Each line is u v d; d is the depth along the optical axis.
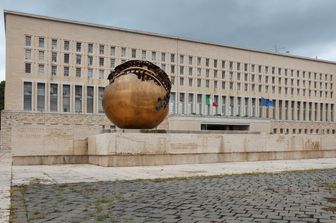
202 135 17.39
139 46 65.62
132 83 16.30
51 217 6.35
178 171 13.80
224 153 18.05
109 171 13.78
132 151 15.73
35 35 57.38
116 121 16.95
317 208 7.09
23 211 6.80
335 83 90.25
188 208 7.10
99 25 62.16
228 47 74.62
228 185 10.16
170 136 16.53
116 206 7.29
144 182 10.70
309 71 86.06
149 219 6.22
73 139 17.80
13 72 55.75
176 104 68.38
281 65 81.50
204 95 71.44
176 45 69.12
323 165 16.72
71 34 60.00
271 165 16.59
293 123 81.12
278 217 6.35
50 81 58.09
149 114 16.45
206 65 72.12
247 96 76.56
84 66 60.81
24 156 17.06
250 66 77.25
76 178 11.68
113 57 63.44
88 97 61.44
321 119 87.88
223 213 6.66
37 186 9.88
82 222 6.02
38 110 57.41
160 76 16.97
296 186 10.03
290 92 82.69
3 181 10.93
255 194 8.70
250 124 68.44
